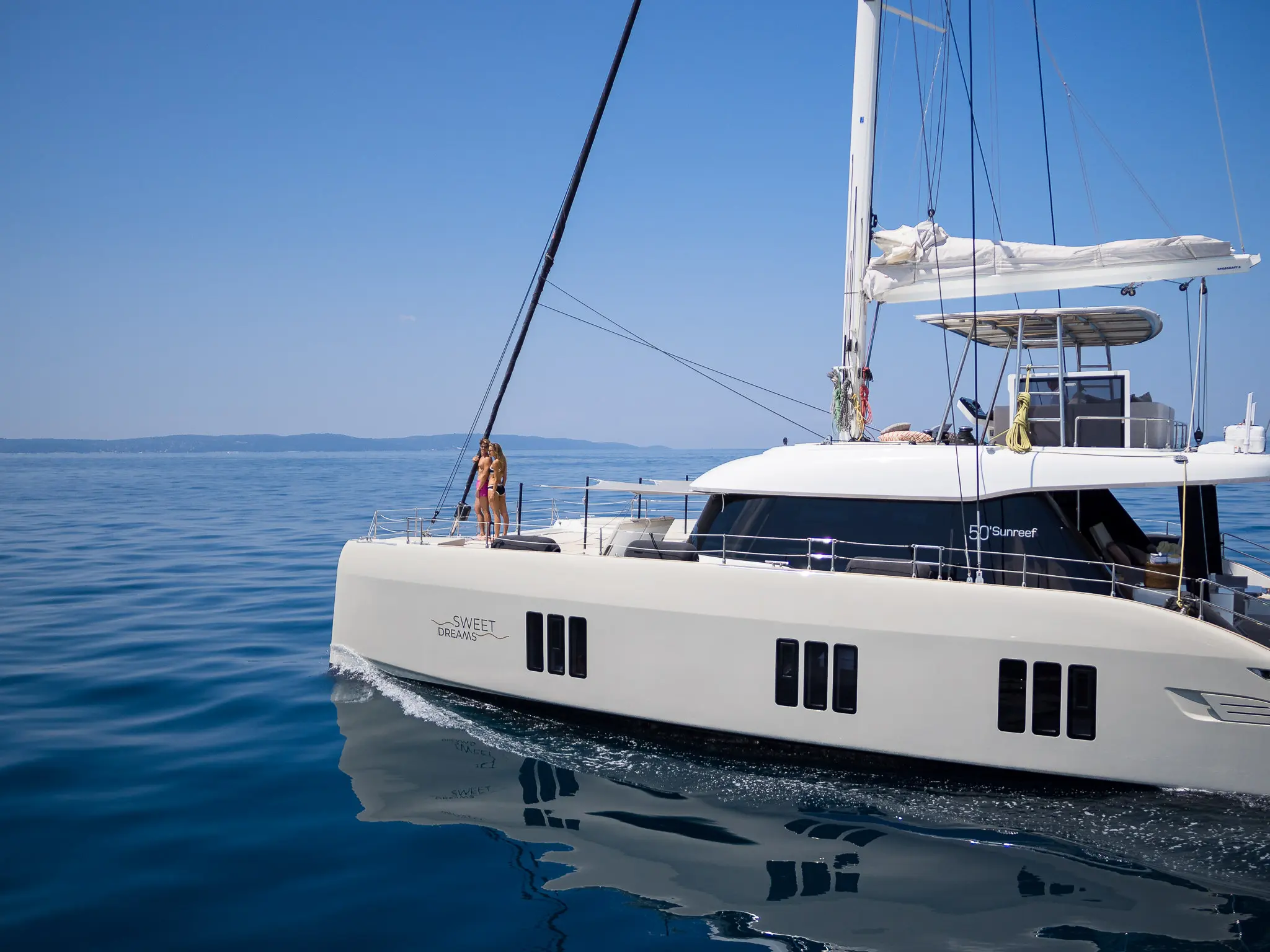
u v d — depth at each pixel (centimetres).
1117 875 738
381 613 1221
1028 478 934
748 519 1040
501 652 1098
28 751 1036
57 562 2539
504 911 685
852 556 984
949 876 737
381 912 684
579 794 909
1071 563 920
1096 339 1139
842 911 684
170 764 992
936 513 967
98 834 820
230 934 652
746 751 959
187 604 1928
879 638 884
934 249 1063
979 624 848
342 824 840
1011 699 842
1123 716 810
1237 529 2556
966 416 1145
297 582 2205
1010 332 1117
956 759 862
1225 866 746
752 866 758
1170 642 793
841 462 1017
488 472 1320
